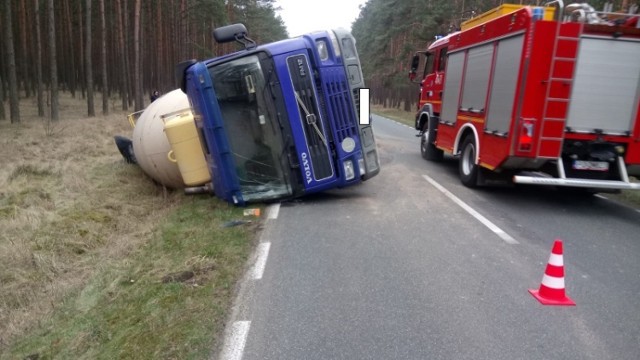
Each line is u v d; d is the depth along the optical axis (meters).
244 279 5.03
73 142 14.88
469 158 9.81
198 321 4.12
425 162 13.20
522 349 3.73
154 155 9.47
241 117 7.89
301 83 7.91
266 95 7.88
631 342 3.87
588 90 7.79
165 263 5.55
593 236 6.75
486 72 8.88
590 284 5.04
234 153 7.93
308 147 8.05
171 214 7.90
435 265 5.45
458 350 3.71
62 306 4.86
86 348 3.95
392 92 55.62
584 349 3.75
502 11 9.09
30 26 38.16
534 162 7.84
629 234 6.89
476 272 5.27
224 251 5.82
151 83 40.72
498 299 4.59
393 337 3.89
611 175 8.06
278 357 3.61
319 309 4.36
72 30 42.38
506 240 6.41
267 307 4.40
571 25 7.31
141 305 4.51
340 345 3.77
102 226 7.40
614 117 7.89
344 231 6.71
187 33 41.50
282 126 7.96
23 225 7.11
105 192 9.31
